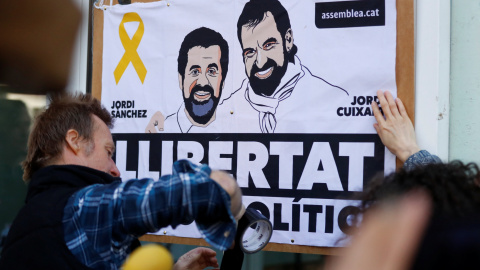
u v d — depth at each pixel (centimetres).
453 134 153
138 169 183
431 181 68
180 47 178
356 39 153
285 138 161
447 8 147
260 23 166
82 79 195
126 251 120
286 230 160
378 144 150
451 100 153
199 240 173
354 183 152
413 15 147
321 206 156
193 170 109
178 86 178
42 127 131
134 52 186
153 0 184
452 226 60
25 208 120
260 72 165
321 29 157
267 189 163
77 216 113
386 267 55
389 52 149
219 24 172
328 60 156
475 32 150
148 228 108
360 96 152
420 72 147
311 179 157
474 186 69
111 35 190
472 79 150
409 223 59
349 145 153
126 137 186
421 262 57
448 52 147
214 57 172
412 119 146
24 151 233
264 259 218
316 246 156
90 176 127
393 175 75
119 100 188
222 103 171
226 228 105
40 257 111
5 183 239
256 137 165
